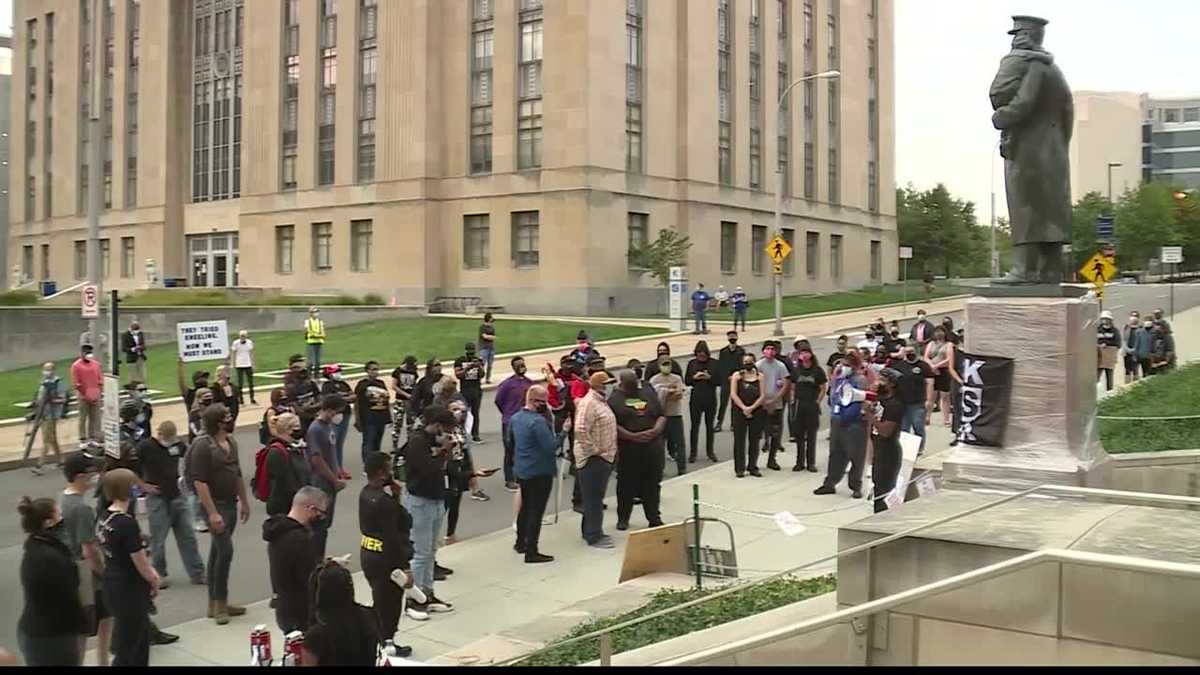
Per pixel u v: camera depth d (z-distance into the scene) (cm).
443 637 892
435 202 4769
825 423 2075
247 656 852
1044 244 1014
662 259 4469
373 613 628
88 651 885
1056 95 1005
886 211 6875
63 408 1862
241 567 1135
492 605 981
